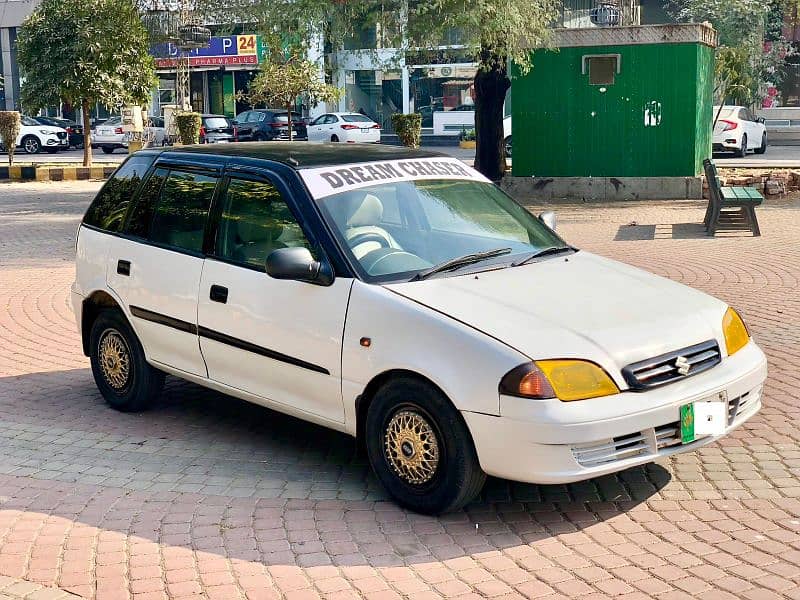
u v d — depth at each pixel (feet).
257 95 103.50
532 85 62.54
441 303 16.63
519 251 19.43
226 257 19.76
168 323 20.90
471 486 16.10
